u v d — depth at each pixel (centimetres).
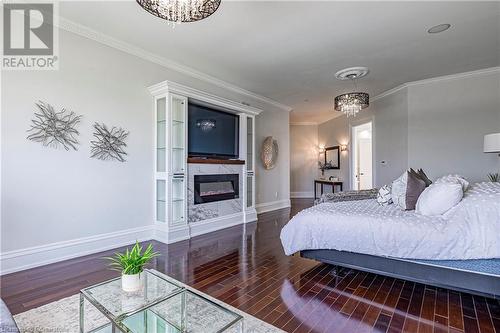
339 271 270
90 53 323
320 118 859
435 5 269
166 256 316
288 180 707
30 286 234
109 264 286
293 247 267
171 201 379
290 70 446
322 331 172
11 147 264
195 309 170
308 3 264
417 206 244
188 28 314
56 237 294
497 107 440
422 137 501
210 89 484
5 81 262
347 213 249
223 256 318
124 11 280
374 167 621
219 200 461
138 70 373
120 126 352
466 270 194
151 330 147
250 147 537
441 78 480
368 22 300
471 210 200
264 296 219
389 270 226
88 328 172
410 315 189
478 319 183
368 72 455
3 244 259
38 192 281
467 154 463
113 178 344
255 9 273
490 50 374
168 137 374
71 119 306
